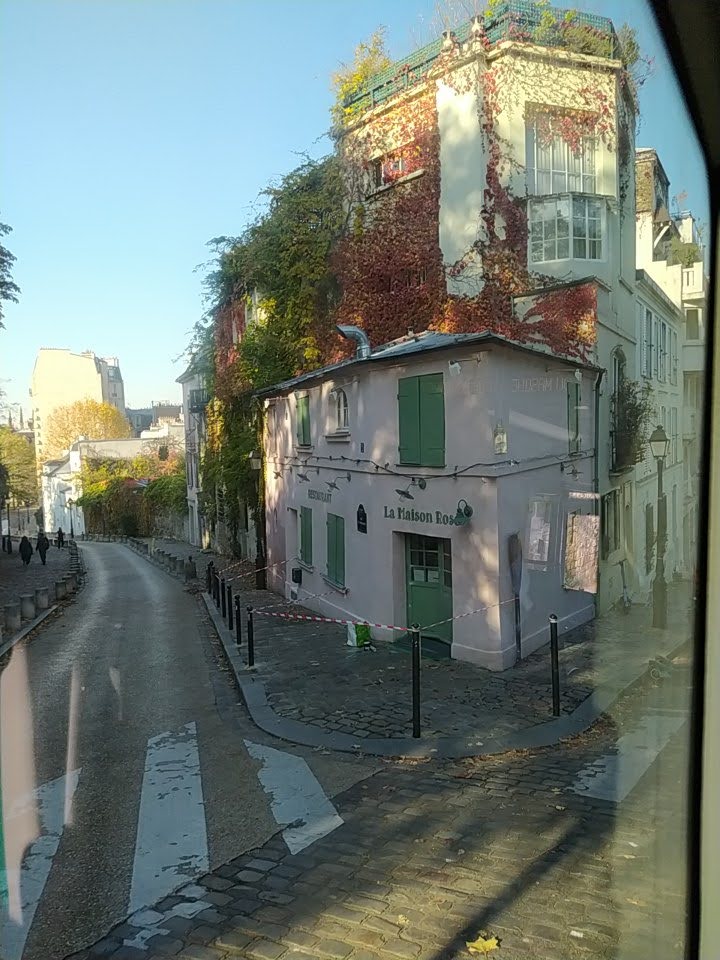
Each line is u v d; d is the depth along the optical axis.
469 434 9.62
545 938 3.58
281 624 13.44
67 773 6.26
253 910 4.02
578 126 10.12
